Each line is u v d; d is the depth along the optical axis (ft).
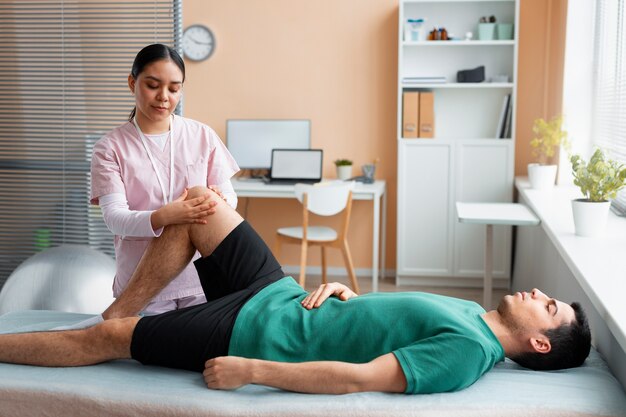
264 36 17.75
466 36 16.67
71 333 7.02
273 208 18.30
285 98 17.85
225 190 8.63
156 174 8.29
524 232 15.47
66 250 10.62
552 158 16.37
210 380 6.37
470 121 17.24
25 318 8.54
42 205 13.73
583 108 14.71
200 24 17.89
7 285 10.13
